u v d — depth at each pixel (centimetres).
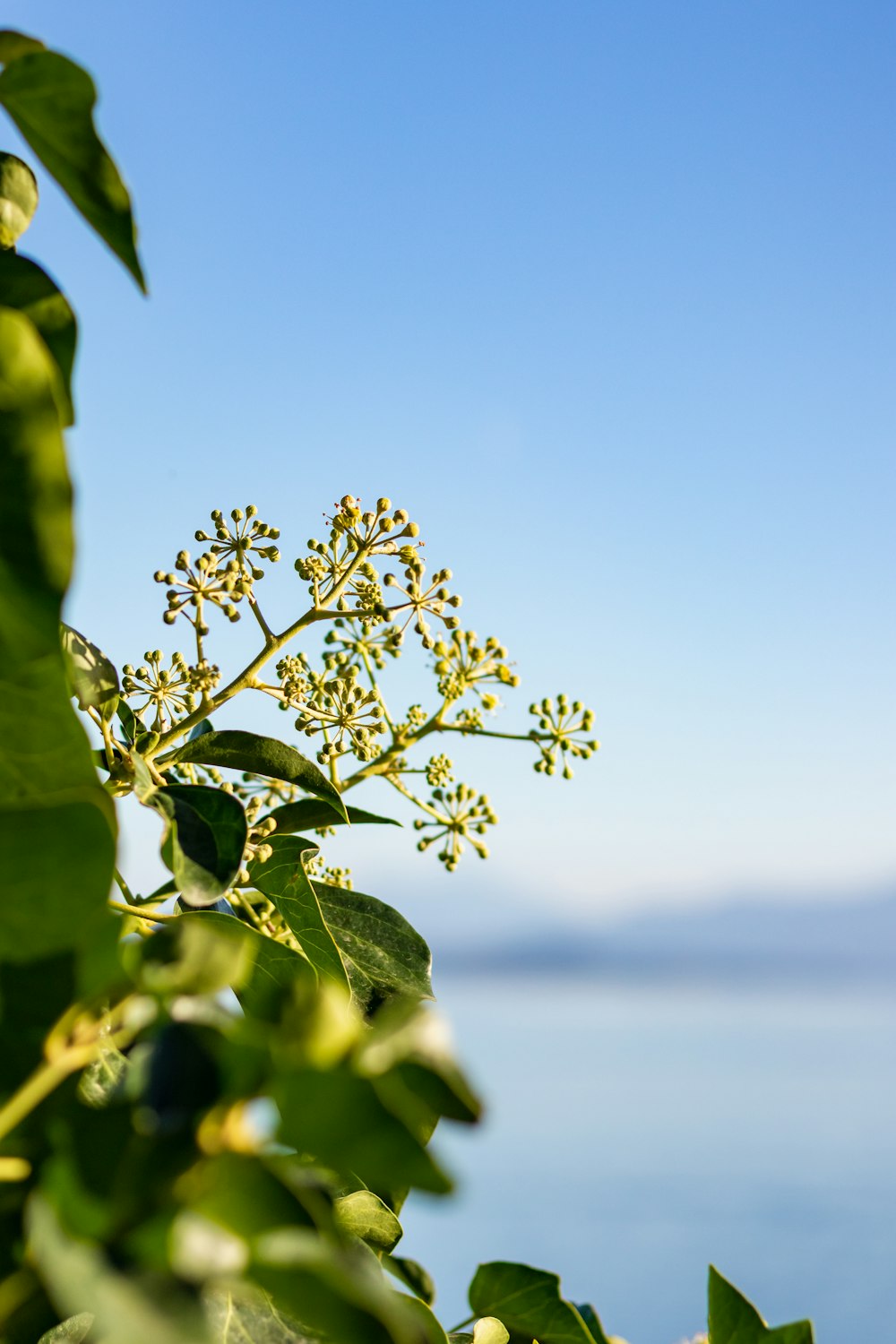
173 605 64
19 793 25
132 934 51
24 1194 20
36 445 23
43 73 33
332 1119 18
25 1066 21
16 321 23
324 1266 18
